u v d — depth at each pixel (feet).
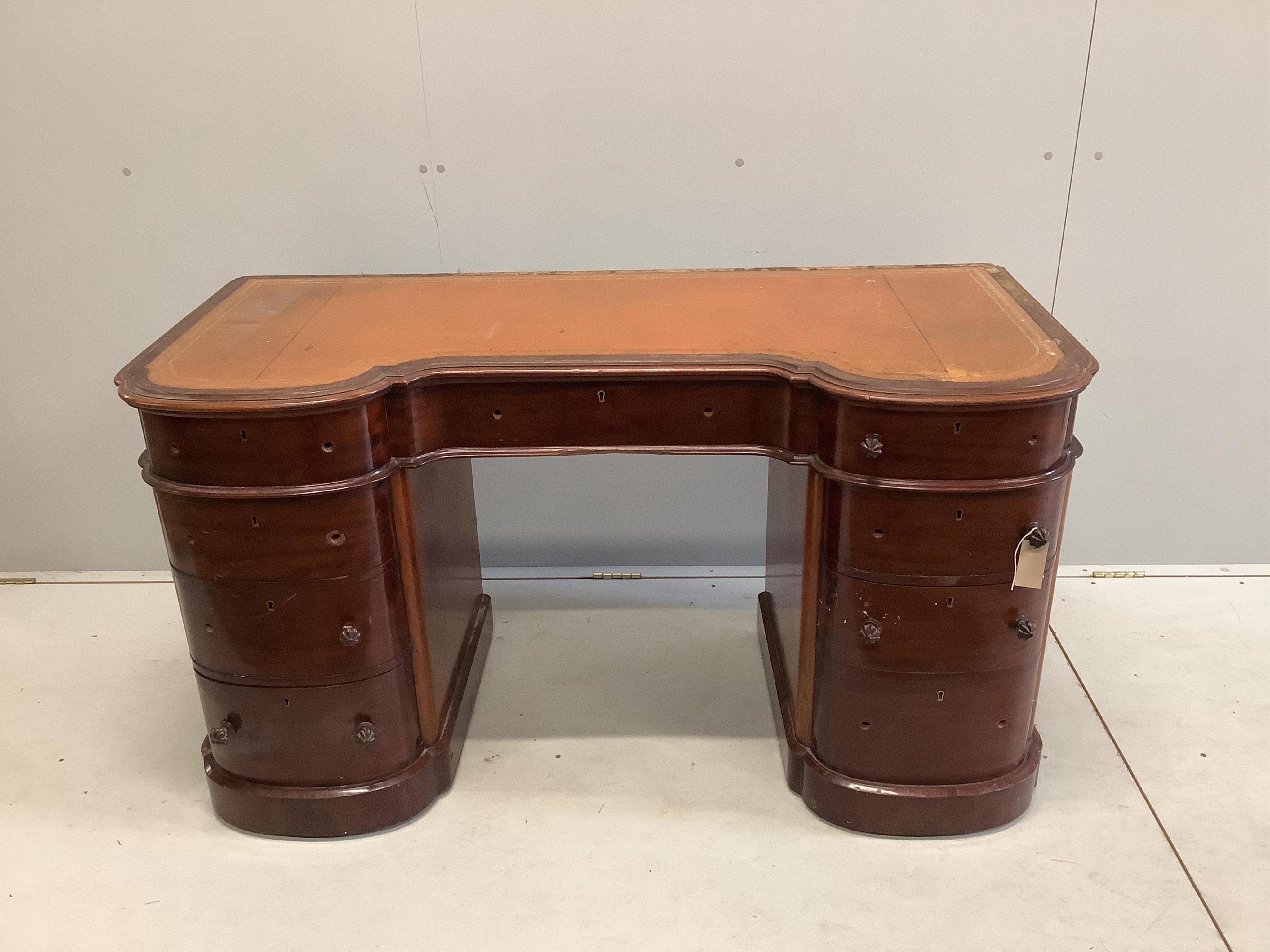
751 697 6.73
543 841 5.51
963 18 6.54
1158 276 7.23
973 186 7.02
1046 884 5.15
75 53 6.68
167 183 7.06
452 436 5.24
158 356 5.20
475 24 6.60
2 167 6.99
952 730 5.29
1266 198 6.95
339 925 5.00
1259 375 7.45
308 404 4.63
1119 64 6.63
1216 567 8.13
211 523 4.92
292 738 5.39
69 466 7.97
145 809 5.81
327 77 6.75
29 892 5.22
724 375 4.98
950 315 5.66
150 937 4.94
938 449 4.69
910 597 5.00
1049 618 5.43
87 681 6.98
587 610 7.78
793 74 6.72
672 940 4.87
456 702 6.14
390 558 5.23
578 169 7.00
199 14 6.59
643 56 6.68
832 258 7.27
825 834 5.53
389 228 7.20
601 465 7.91
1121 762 5.99
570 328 5.56
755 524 8.16
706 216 7.16
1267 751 6.07
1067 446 4.99
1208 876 5.17
